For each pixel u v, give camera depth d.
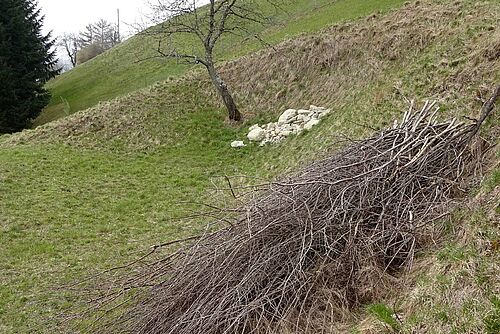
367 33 13.63
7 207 10.37
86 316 5.87
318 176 5.42
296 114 13.64
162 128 15.45
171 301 4.74
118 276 6.54
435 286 3.80
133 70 28.08
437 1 12.73
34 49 26.88
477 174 5.14
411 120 6.41
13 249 8.49
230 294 4.42
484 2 10.66
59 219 9.77
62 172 12.73
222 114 15.76
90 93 27.95
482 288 3.54
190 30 15.80
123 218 9.80
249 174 11.73
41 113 27.95
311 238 4.54
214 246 5.07
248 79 16.30
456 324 3.44
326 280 4.55
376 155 5.60
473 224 4.16
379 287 4.38
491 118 5.73
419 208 4.96
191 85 17.36
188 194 11.05
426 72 9.47
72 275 7.39
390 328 3.76
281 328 4.21
